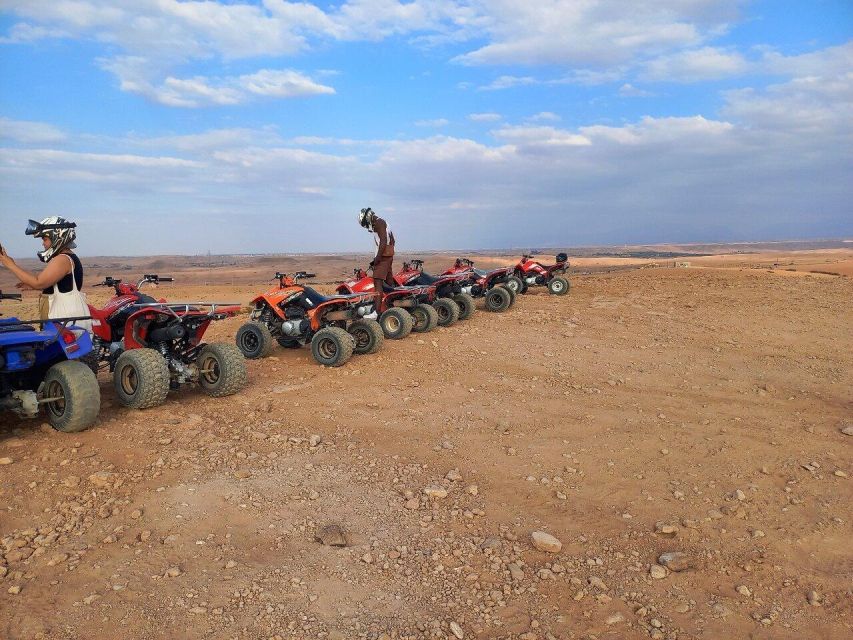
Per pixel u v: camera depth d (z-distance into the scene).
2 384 4.94
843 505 4.35
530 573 3.49
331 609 3.09
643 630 3.05
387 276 10.05
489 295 13.24
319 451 5.04
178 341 6.53
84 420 4.99
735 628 3.08
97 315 6.32
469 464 4.93
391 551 3.64
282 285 9.00
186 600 3.08
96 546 3.52
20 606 2.97
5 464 4.42
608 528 4.02
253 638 2.84
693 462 5.05
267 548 3.60
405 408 6.30
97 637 2.79
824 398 6.85
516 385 7.28
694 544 3.85
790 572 3.57
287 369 7.98
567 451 5.24
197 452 4.86
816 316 11.75
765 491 4.54
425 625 3.01
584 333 10.54
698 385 7.38
